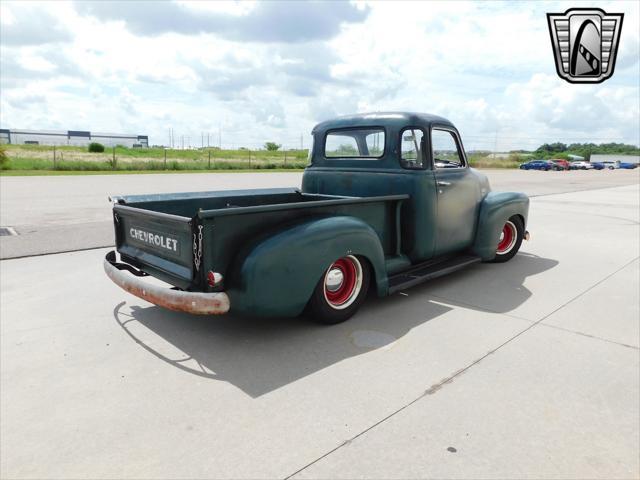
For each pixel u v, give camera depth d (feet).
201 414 8.25
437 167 15.25
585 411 8.39
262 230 10.89
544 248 23.17
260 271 10.23
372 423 7.98
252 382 9.40
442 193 15.15
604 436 7.66
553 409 8.45
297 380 9.48
